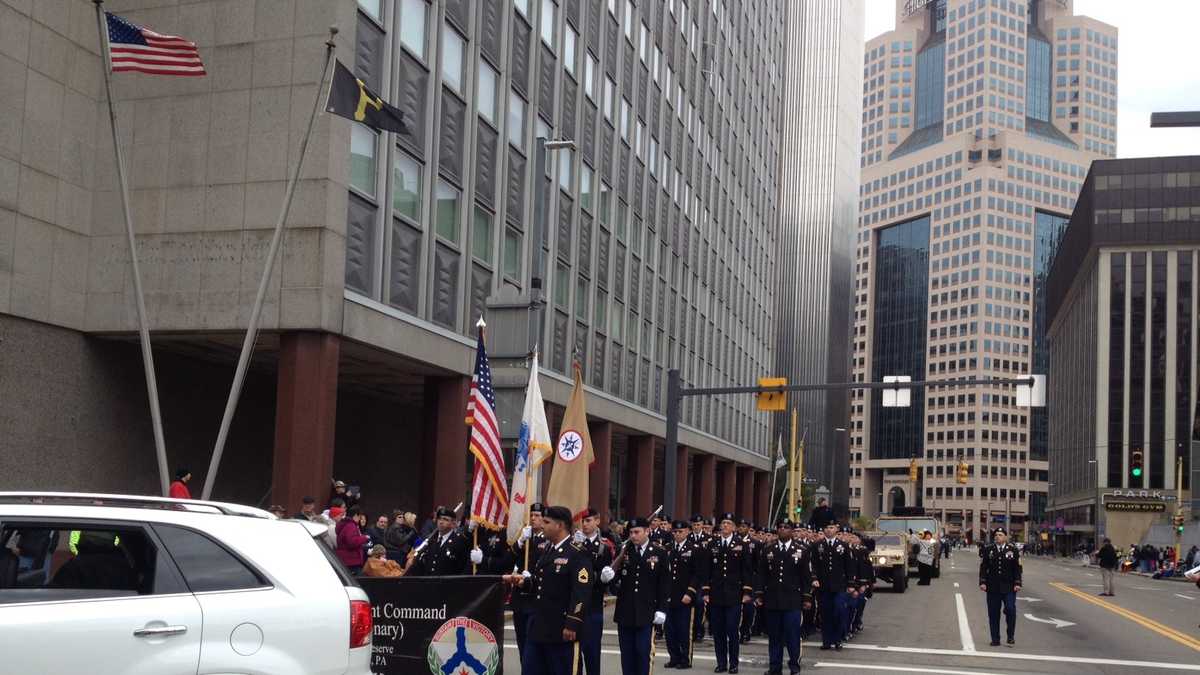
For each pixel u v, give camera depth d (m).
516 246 26.72
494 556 12.86
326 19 19.39
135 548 6.25
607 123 34.00
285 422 18.75
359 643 6.68
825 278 115.44
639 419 37.12
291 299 18.80
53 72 19.30
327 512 15.60
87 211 19.97
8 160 18.36
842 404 116.69
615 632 18.69
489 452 12.40
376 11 20.62
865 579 19.94
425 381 24.30
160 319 19.44
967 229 199.25
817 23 119.94
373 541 18.17
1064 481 141.88
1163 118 26.75
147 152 19.95
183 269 19.47
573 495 14.80
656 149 39.69
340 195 19.22
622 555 12.38
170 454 21.59
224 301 19.17
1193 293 113.50
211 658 6.15
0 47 18.27
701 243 46.62
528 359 18.16
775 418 110.56
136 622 6.03
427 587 10.08
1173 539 84.62
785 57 71.88
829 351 114.88
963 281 198.50
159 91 20.00
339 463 27.25
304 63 19.39
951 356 198.75
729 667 14.62
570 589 9.61
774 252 67.31
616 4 34.88
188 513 6.49
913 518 40.34
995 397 192.38
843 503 115.12
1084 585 44.19
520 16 27.05
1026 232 199.62
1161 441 112.50
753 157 59.62
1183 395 112.56
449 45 23.34
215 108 19.72
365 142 20.33
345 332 19.28
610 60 34.34
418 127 22.09
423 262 22.16
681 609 14.78
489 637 10.02
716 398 49.69
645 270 38.09
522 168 27.00
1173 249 114.44
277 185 19.23
